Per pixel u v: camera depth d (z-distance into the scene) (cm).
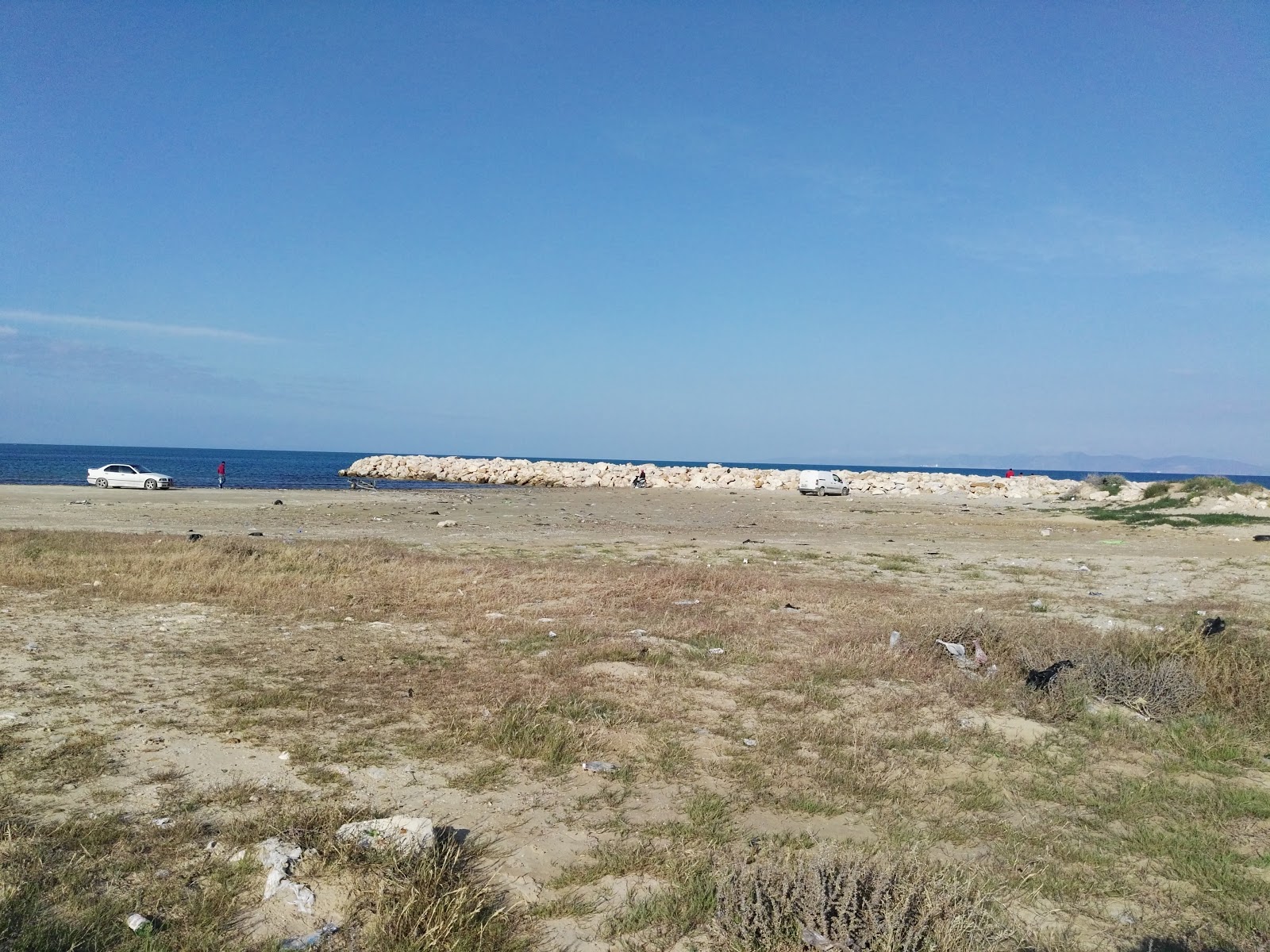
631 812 575
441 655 970
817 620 1270
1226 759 729
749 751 696
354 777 602
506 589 1442
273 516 3209
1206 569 2084
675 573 1661
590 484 7212
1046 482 6159
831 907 424
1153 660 973
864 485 6284
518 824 545
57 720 688
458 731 705
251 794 563
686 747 698
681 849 516
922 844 534
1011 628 1115
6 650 905
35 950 374
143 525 2672
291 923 414
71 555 1595
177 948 387
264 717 721
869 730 764
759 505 4806
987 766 691
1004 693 895
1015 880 497
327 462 14562
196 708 739
